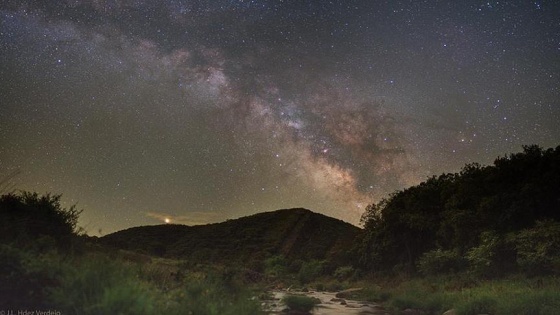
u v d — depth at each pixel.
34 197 11.59
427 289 23.61
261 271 67.81
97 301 5.82
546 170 29.19
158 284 9.76
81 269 6.47
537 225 23.59
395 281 36.53
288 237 97.94
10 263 6.40
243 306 8.31
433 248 39.16
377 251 45.34
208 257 71.44
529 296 12.80
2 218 9.46
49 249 8.31
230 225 107.25
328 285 40.44
